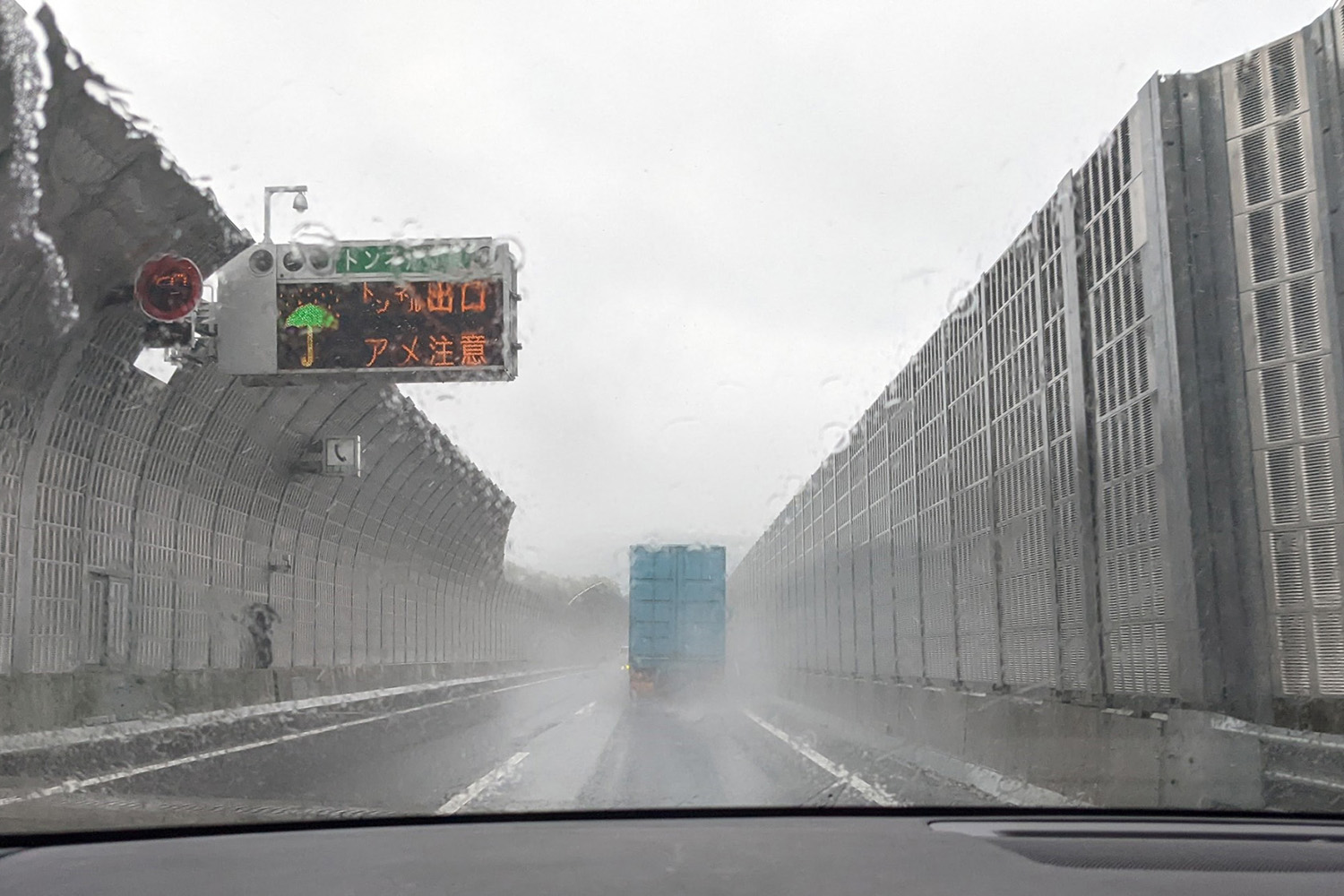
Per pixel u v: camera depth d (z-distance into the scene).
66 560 17.16
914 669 16.69
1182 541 8.60
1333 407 8.03
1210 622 8.43
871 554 19.92
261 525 25.33
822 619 25.05
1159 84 9.21
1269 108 8.66
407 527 35.97
